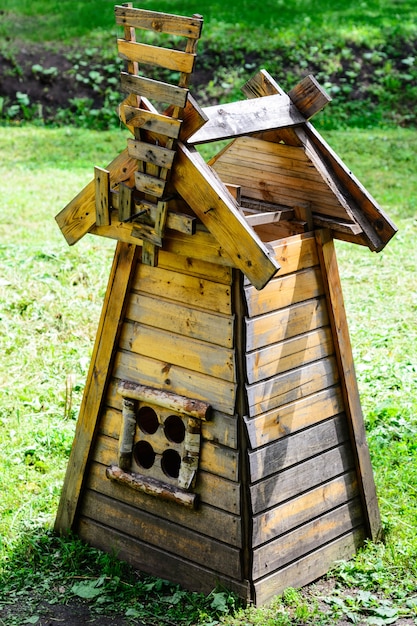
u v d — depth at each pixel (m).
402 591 4.52
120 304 4.49
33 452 5.94
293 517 4.49
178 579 4.54
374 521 4.95
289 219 4.51
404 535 4.98
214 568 4.39
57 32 17.97
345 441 4.78
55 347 7.50
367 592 4.50
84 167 13.45
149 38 17.59
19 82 16.64
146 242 4.20
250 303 4.12
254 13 18.98
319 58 17.19
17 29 18.00
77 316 7.96
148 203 4.11
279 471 4.38
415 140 15.01
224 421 4.23
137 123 4.00
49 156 13.99
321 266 4.51
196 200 3.93
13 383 6.90
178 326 4.33
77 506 4.90
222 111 4.05
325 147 4.43
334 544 4.76
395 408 6.45
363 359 7.39
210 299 4.18
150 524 4.62
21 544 4.91
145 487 4.54
